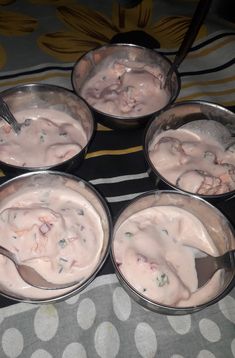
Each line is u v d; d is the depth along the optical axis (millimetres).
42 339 289
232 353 295
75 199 344
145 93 433
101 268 294
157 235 328
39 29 513
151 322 303
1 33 502
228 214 367
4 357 281
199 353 293
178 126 412
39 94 396
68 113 413
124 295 312
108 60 459
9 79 454
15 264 298
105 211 311
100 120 402
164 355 290
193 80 477
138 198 317
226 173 374
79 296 309
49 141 388
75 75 417
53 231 308
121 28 527
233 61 499
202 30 531
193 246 333
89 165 388
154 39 518
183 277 315
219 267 317
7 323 293
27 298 277
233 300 317
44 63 473
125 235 321
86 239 321
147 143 370
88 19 531
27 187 335
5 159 370
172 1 568
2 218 318
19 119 407
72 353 284
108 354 286
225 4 562
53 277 302
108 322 300
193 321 305
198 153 389
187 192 323
